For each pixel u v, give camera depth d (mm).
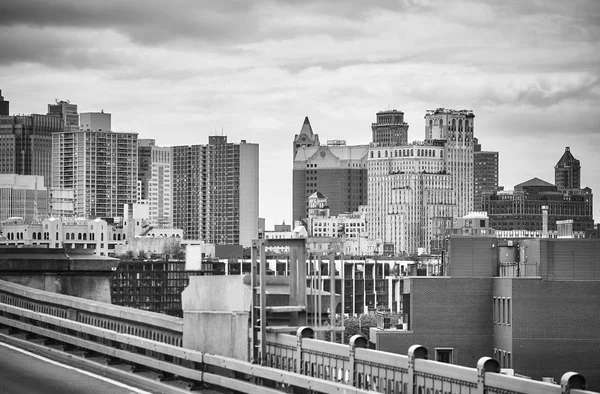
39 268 59719
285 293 40375
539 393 27688
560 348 122562
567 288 122938
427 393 31656
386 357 33312
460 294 124062
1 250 59938
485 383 29312
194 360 40938
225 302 41344
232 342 40812
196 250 81312
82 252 61844
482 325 124750
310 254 43094
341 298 41188
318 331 39656
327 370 36312
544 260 126188
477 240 129000
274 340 38875
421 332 123500
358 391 32938
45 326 53188
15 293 56625
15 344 52812
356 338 34938
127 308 48938
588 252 125875
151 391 40500
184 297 43719
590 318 122375
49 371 44844
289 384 36250
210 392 40375
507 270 128500
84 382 42219
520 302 122000
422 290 123812
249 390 37844
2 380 42406
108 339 46781
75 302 51406
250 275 41000
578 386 26969
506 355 121938
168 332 45406
